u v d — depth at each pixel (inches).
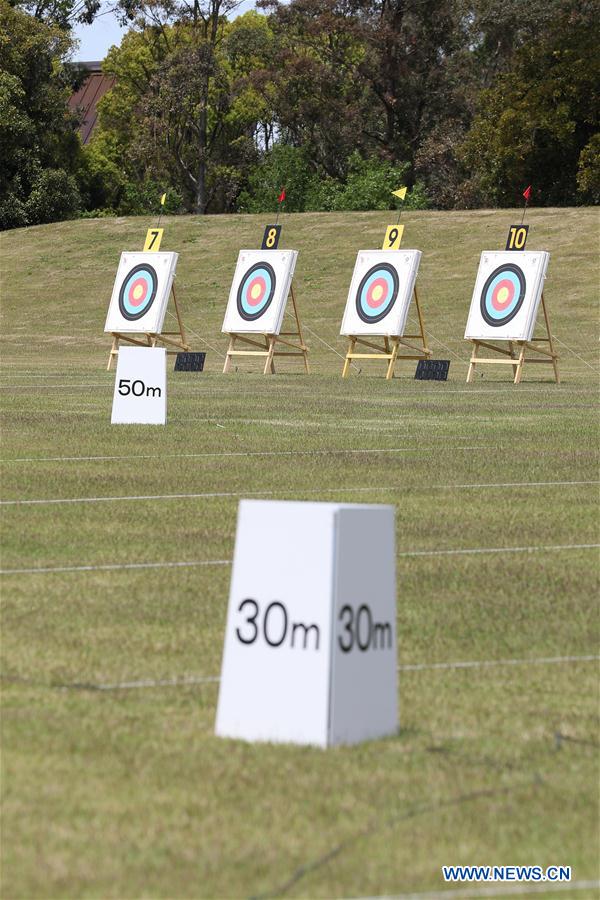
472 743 367.2
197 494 798.5
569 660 460.1
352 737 359.9
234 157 5620.1
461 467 933.8
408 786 330.6
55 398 1475.1
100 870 280.1
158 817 309.4
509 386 1840.6
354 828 303.9
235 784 329.4
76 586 558.3
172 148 5442.9
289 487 829.2
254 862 284.8
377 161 4781.0
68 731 371.9
